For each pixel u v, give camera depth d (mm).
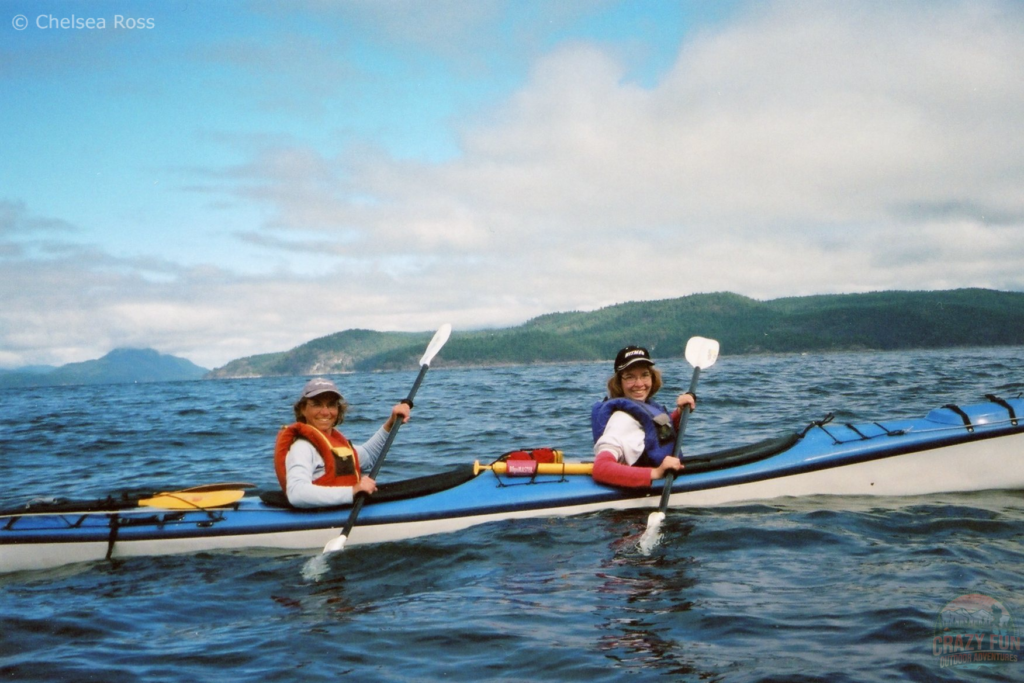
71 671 2816
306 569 4008
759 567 3641
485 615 3211
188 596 3666
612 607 3223
